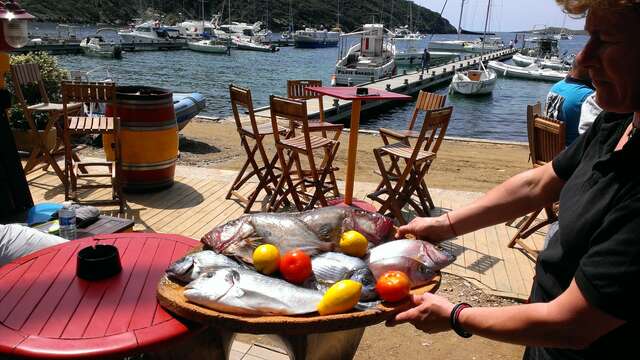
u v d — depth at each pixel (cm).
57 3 10912
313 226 202
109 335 171
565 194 143
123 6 11931
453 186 708
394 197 533
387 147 555
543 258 151
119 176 537
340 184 672
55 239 281
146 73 3512
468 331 141
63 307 188
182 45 5859
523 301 406
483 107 2538
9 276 209
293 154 562
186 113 869
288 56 6100
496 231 540
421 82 2789
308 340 203
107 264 209
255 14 13338
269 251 181
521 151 986
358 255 192
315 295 164
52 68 862
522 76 3856
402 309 162
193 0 12938
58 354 161
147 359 197
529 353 162
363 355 336
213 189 629
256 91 2955
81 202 545
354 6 15675
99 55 4225
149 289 203
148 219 527
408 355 337
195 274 180
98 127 540
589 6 118
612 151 134
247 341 338
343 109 1523
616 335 123
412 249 182
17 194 493
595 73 124
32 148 694
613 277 111
